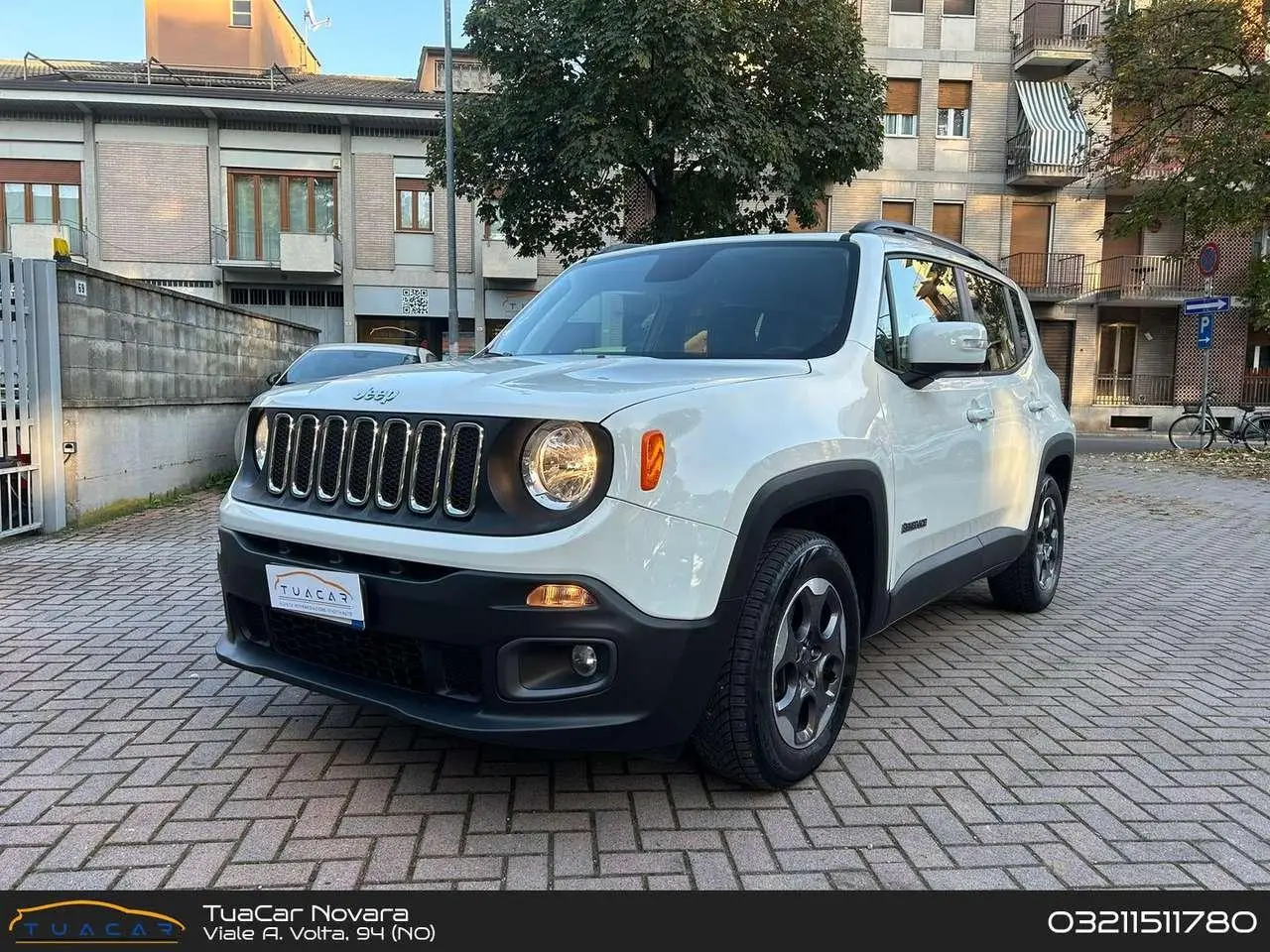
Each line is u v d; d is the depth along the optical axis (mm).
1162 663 4262
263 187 23469
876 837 2582
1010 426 4398
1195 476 13227
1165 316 26156
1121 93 16406
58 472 6953
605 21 12836
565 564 2252
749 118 13781
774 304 3400
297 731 3250
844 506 3121
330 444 2719
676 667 2359
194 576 5566
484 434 2365
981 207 25078
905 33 24516
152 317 8492
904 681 3959
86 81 23484
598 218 16141
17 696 3559
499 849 2479
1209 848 2566
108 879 2322
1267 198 15047
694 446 2432
